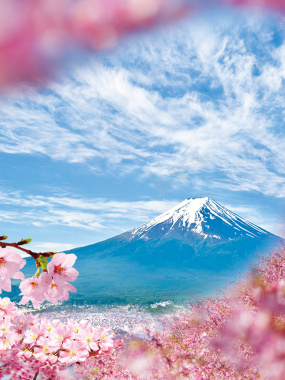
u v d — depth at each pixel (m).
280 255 1.71
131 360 1.77
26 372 1.74
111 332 2.19
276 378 1.07
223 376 1.33
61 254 1.53
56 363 1.85
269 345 1.13
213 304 1.88
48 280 1.48
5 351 1.93
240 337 1.24
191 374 1.53
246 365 1.18
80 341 2.02
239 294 1.47
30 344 2.04
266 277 1.48
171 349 1.79
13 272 1.39
